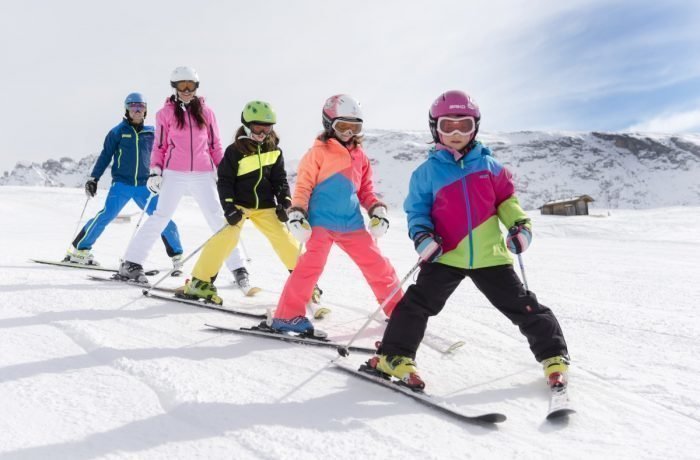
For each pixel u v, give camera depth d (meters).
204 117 4.69
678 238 22.45
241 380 2.52
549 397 2.50
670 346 3.36
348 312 4.06
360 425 2.13
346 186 3.38
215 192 4.83
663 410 2.38
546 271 8.05
